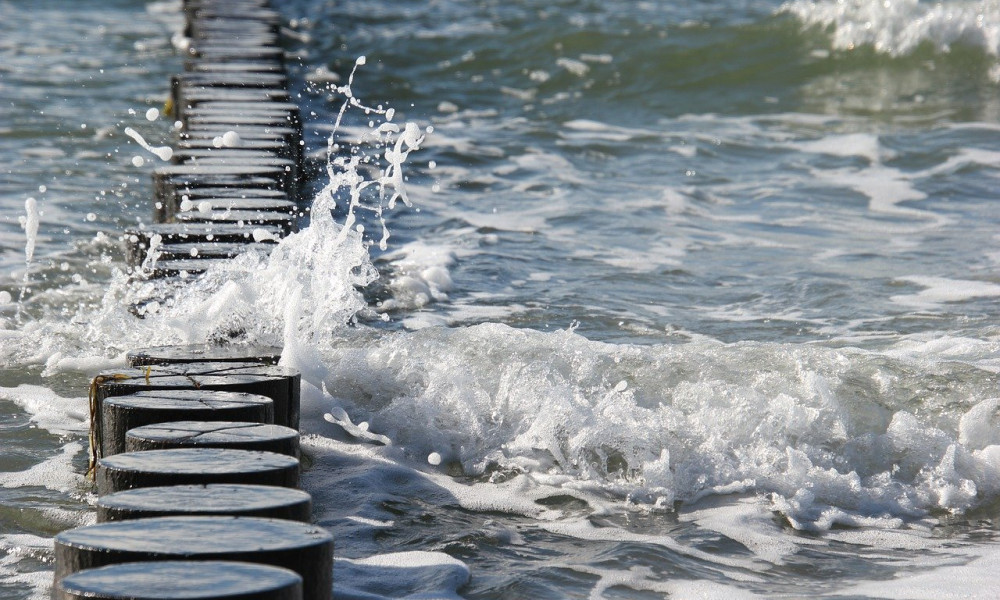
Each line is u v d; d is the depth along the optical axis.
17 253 15.03
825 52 35.59
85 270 14.33
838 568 6.77
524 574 6.54
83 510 7.38
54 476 8.02
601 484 8.07
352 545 6.95
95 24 45.56
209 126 19.33
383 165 22.66
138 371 7.98
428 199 19.81
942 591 6.37
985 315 12.62
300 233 10.48
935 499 7.94
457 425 8.80
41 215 17.25
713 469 8.11
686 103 31.86
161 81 32.47
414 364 9.39
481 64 35.72
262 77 24.20
